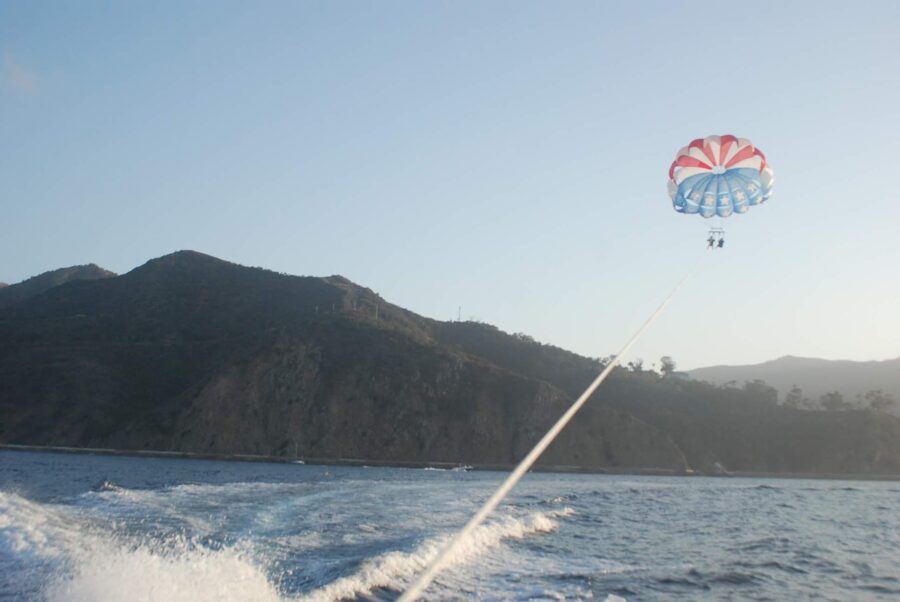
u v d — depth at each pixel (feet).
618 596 44.68
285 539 56.95
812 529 88.94
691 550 65.92
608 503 115.34
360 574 43.06
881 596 49.80
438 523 70.18
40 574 37.40
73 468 150.61
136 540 50.55
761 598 47.37
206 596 35.22
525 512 87.10
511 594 43.62
